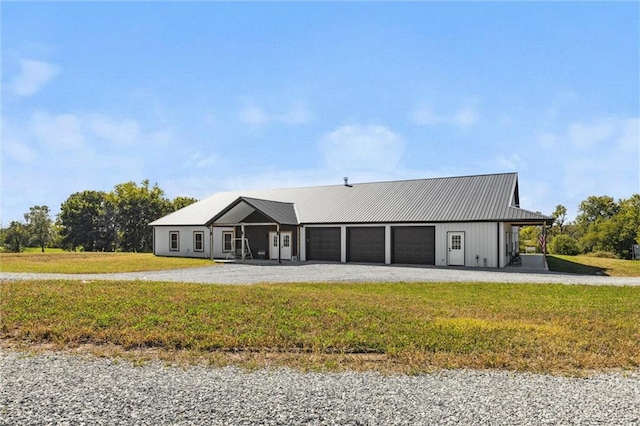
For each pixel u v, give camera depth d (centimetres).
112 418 437
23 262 2536
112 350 681
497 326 816
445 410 458
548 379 555
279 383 537
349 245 2686
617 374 575
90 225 5722
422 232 2483
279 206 2884
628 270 2239
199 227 3191
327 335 743
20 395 495
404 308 999
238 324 814
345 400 484
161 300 1020
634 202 5638
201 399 485
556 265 2491
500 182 2659
